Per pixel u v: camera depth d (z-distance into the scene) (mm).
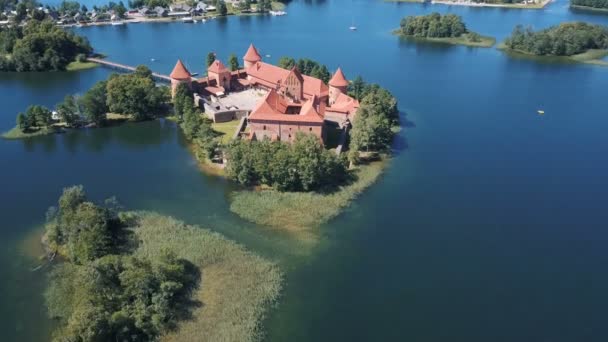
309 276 109500
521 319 99312
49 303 99500
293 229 125312
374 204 137375
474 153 170625
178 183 146500
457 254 118125
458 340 94125
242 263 111312
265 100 164875
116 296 94250
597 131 192125
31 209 132875
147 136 180750
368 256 116625
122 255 111000
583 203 140625
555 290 107188
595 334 96000
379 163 160250
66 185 145375
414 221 130500
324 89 196000
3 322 95500
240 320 95812
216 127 180750
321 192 141000
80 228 112375
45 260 112188
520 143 179875
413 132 187250
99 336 83812
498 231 127188
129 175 151375
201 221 127625
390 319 98812
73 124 186875
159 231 121375
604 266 115000
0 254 114375
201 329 93312
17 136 177500
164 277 98812
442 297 104750
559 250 120250
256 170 140625
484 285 108375
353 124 168750
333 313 99750
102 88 193250
